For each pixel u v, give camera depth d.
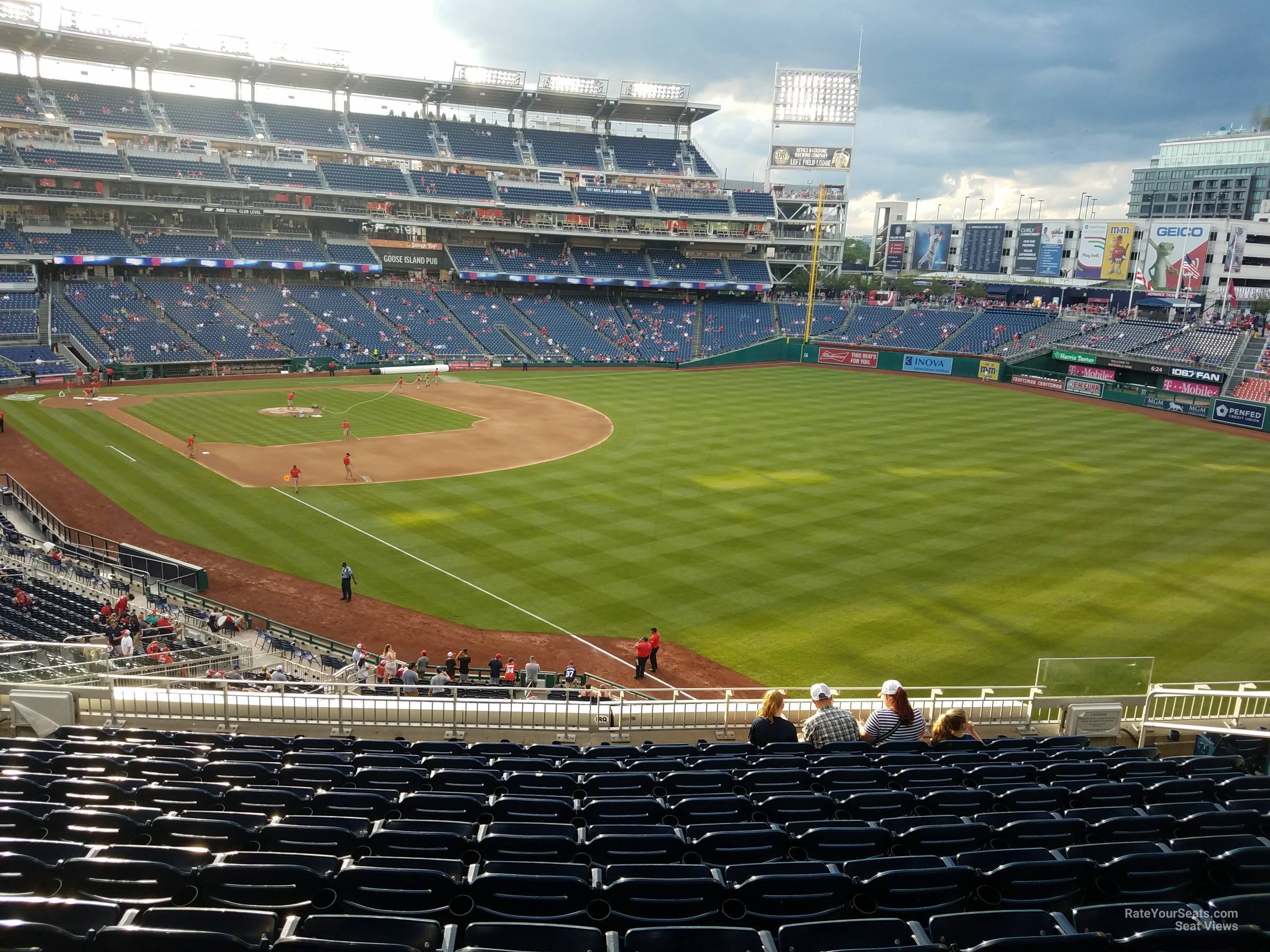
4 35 87.12
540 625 32.16
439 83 107.50
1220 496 49.00
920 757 13.63
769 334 114.56
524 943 6.68
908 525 42.91
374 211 104.62
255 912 6.81
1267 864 8.33
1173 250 116.50
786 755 13.84
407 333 100.31
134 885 7.58
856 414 73.50
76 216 91.62
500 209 111.62
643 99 116.62
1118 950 6.11
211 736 15.10
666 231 120.44
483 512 44.53
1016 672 28.45
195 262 92.69
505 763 13.46
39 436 57.38
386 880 7.55
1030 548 39.81
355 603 33.84
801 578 36.28
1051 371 94.56
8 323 79.31
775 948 6.67
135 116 94.50
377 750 14.96
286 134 102.62
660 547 39.75
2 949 6.01
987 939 6.97
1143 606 33.53
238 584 35.41
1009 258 139.12
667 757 14.71
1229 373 78.56
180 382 82.50
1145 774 12.80
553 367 102.19
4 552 36.25
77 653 20.06
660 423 68.25
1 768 11.87
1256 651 29.86
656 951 6.61
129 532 40.81
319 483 49.19
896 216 162.75
